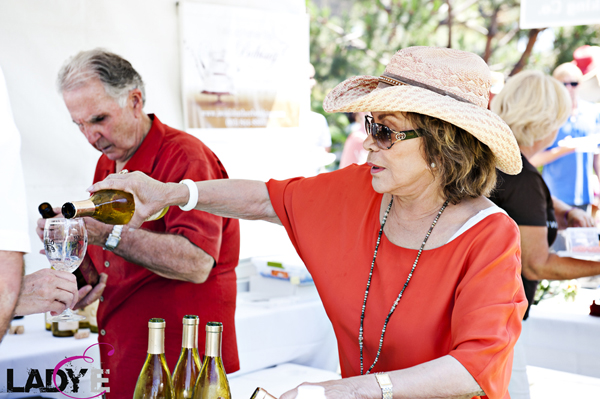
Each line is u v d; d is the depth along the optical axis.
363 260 1.58
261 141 3.35
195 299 2.27
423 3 9.34
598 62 4.63
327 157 3.75
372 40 9.45
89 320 2.44
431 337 1.42
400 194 1.51
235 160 3.25
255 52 3.28
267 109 3.36
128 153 2.38
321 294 1.66
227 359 2.40
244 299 3.18
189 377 1.29
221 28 3.13
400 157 1.44
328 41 9.41
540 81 3.11
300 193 1.76
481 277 1.34
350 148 5.81
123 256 2.04
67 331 2.35
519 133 3.11
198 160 2.27
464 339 1.26
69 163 2.68
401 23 9.41
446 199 1.52
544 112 3.05
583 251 3.05
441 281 1.43
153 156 2.31
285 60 3.41
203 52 3.09
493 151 1.44
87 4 2.72
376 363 1.49
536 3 3.96
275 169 3.42
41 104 2.60
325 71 9.45
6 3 2.51
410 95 1.34
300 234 1.72
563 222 3.94
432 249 1.47
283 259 3.41
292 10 3.45
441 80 1.43
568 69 4.67
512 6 9.16
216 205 1.75
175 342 2.22
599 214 4.62
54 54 2.63
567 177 4.61
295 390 1.11
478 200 1.54
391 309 1.47
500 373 1.25
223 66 3.16
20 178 1.38
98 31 2.77
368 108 1.40
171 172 2.25
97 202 1.47
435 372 1.21
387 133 1.43
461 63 1.45
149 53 2.94
